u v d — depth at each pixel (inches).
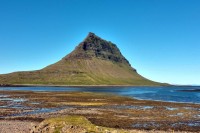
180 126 1595.7
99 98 3863.2
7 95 4505.4
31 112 2207.2
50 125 1037.2
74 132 979.9
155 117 1959.9
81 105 2817.4
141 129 1493.6
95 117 1926.7
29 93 5177.2
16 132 1285.7
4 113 2133.4
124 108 2559.1
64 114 2073.1
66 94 4857.3
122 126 1578.5
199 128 1540.4
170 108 2640.3
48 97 4015.8
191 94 6141.7
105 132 985.5
